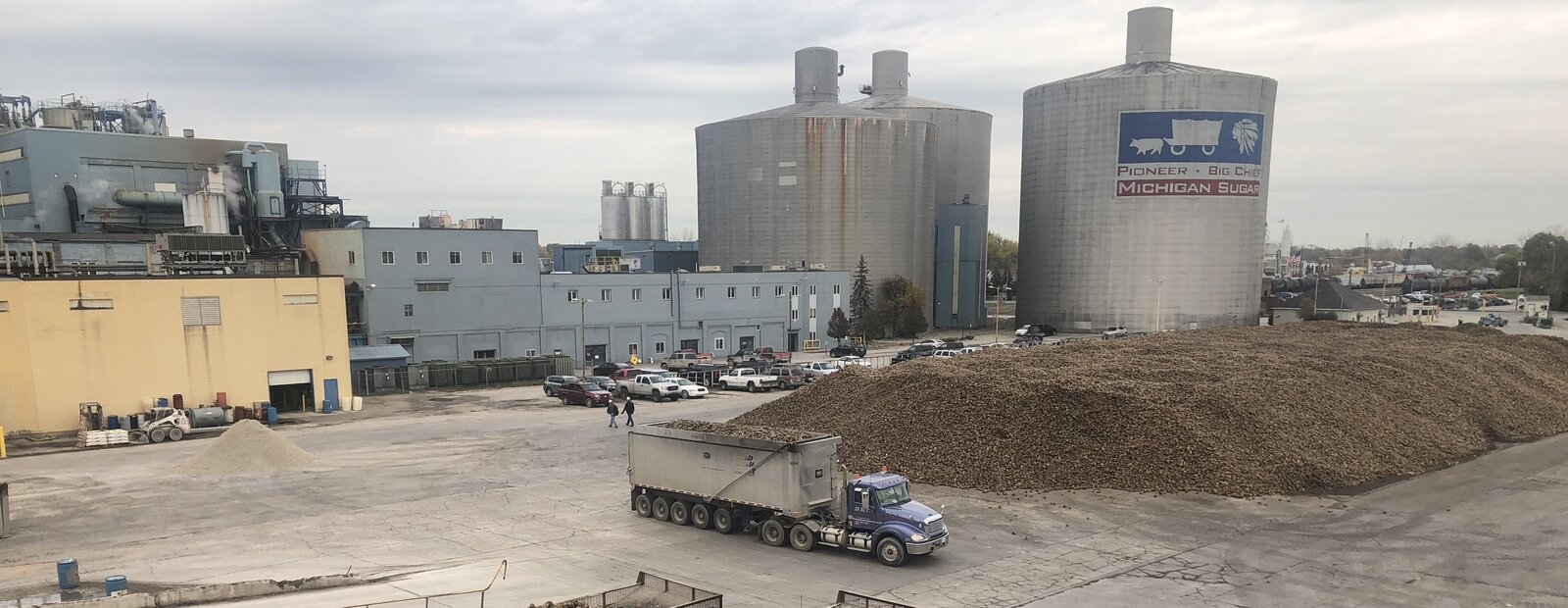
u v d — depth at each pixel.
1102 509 25.59
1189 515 24.91
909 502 21.97
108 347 42.19
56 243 51.56
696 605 16.59
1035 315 110.94
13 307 39.94
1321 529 23.56
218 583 19.52
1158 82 97.31
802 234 110.62
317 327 48.72
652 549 22.59
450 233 67.62
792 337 89.31
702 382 62.50
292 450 34.44
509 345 70.94
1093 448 29.00
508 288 70.56
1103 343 49.81
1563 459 31.31
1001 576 20.27
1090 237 103.06
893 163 111.00
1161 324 100.56
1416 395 36.44
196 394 44.84
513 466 33.78
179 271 51.25
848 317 94.81
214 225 68.44
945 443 30.81
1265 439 29.31
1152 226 99.44
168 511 26.78
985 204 126.50
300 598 18.12
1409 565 20.73
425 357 66.88
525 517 26.06
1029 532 23.67
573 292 74.38
